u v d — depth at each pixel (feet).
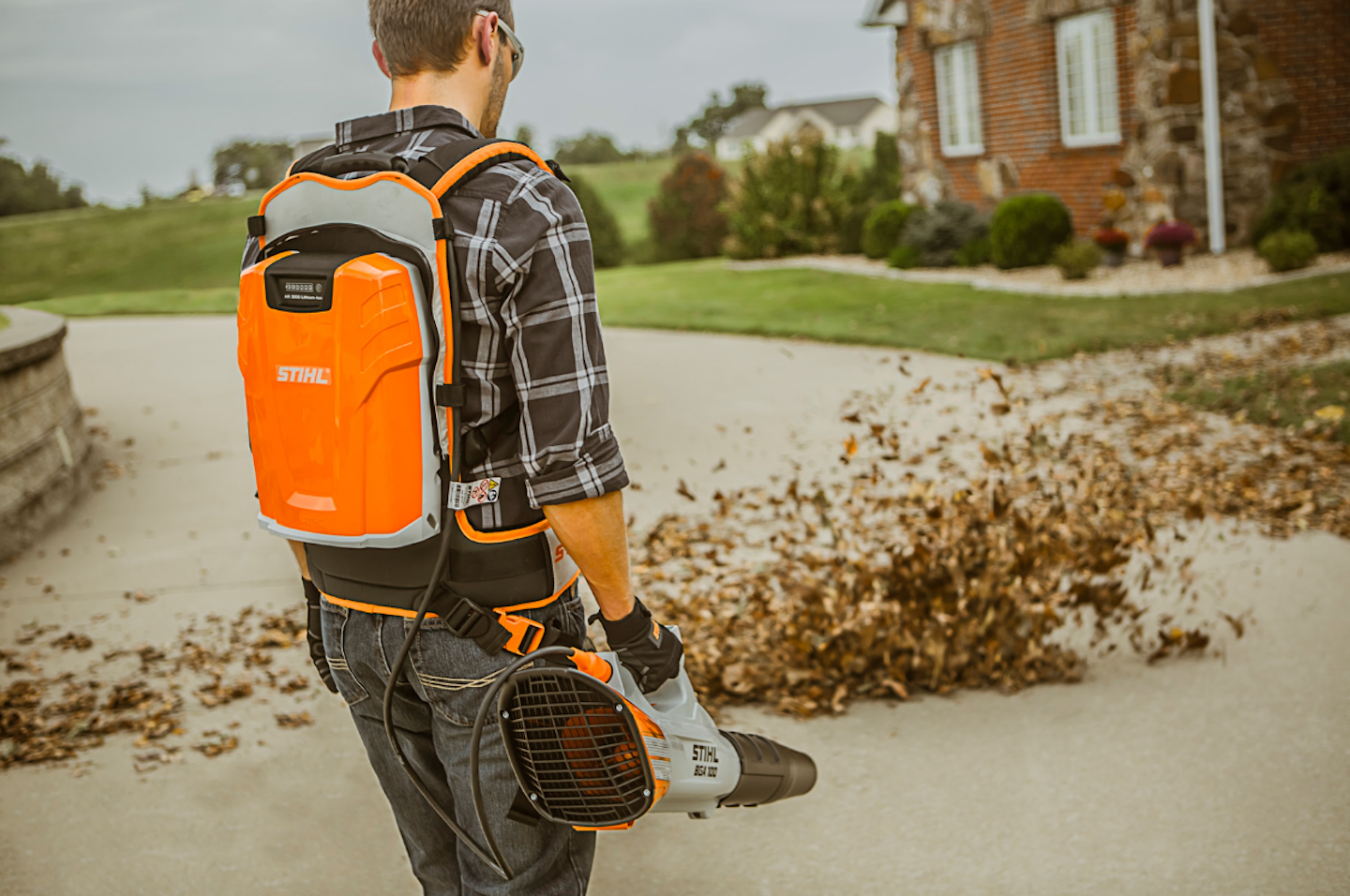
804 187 67.31
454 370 4.69
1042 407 25.02
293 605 16.37
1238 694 11.58
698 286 56.39
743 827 9.70
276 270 4.79
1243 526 16.34
